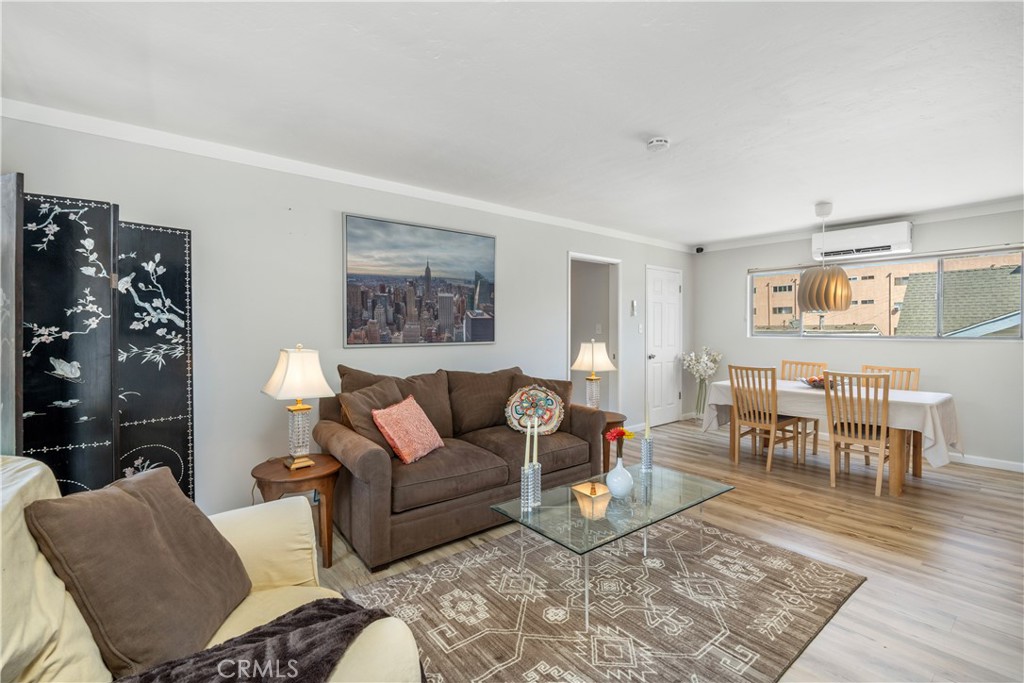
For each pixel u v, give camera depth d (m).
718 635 1.91
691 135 2.69
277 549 1.53
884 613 2.06
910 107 2.34
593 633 1.93
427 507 2.59
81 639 0.99
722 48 1.85
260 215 3.00
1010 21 1.66
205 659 0.91
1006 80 2.08
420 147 2.89
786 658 1.77
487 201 4.12
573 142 2.80
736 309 6.02
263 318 3.03
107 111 2.42
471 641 1.88
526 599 2.18
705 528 2.94
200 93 2.23
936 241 4.46
